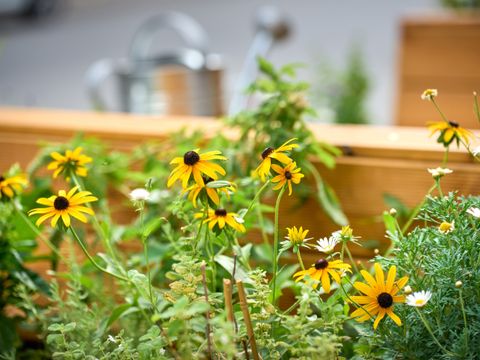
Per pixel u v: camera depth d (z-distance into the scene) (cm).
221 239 135
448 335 116
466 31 285
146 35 294
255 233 171
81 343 128
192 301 117
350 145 166
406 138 172
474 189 156
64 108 703
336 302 128
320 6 1092
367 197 165
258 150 167
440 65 291
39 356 157
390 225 133
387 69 700
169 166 180
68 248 184
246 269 137
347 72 371
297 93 167
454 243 119
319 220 168
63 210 119
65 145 182
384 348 116
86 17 1170
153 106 271
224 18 1072
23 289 147
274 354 117
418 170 160
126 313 134
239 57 817
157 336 117
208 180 118
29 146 197
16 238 162
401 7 1043
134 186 186
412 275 118
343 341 134
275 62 777
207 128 195
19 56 952
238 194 148
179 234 157
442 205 121
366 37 855
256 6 1134
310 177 168
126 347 122
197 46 292
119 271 139
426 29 289
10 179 143
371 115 372
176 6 1195
